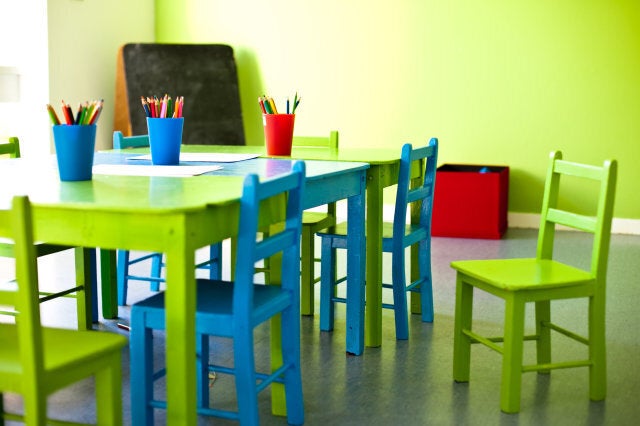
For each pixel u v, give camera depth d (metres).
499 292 2.38
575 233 5.45
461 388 2.58
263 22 5.89
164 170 2.53
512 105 5.54
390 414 2.37
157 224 1.77
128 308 3.49
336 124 5.85
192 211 1.76
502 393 2.40
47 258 4.43
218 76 5.75
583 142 5.45
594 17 5.32
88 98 5.42
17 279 1.56
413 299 3.46
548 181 2.64
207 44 5.76
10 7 4.97
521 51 5.47
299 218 2.17
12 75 5.00
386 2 5.66
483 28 5.52
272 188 1.98
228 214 1.96
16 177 2.35
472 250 4.84
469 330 2.61
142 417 1.99
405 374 2.71
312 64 5.84
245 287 1.92
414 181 3.38
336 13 5.75
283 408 2.33
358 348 2.89
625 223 5.42
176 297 1.79
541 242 2.67
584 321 3.32
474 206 5.21
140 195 1.95
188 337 1.81
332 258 3.17
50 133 5.03
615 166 2.36
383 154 3.22
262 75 5.94
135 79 5.63
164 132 2.68
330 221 3.43
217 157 2.99
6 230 1.87
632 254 4.73
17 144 3.19
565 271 2.49
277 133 3.07
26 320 1.57
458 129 5.65
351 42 5.75
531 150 5.55
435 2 5.57
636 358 2.88
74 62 5.25
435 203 5.28
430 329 3.23
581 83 5.39
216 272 3.59
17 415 2.06
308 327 3.25
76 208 1.80
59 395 2.47
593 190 5.46
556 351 2.93
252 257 1.92
